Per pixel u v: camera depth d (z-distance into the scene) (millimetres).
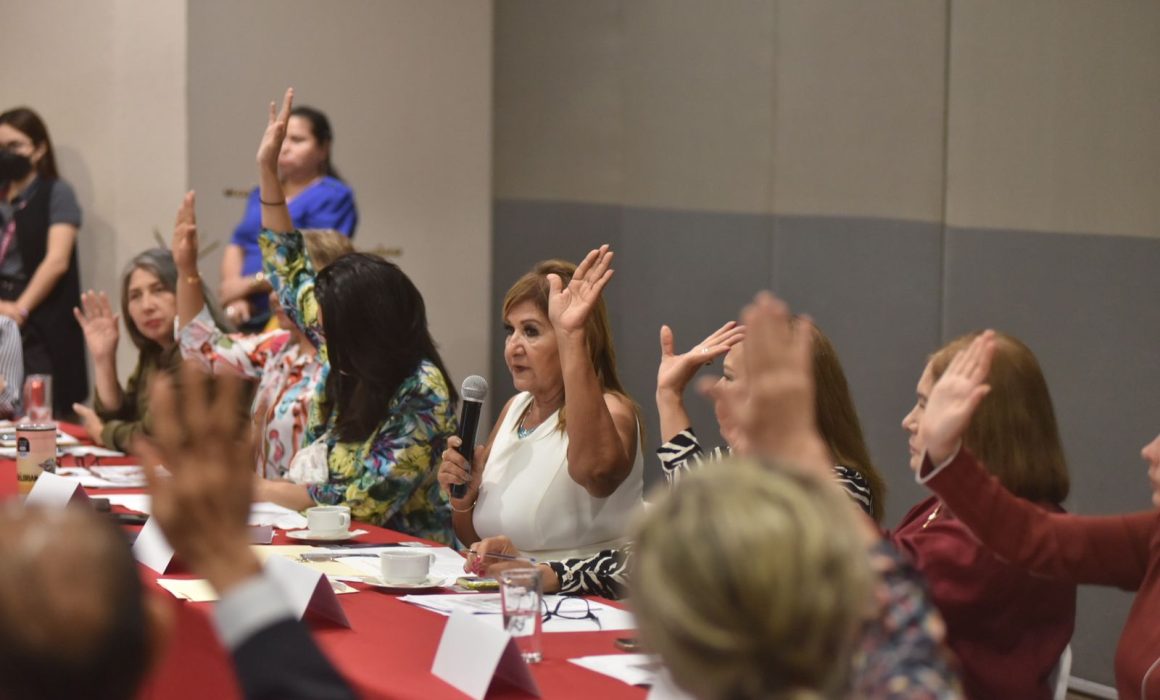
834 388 2906
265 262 4559
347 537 3520
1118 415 4957
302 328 4535
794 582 1141
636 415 3533
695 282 6953
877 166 5934
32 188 7523
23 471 4254
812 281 6266
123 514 3688
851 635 1179
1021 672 2480
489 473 3611
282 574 2695
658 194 7176
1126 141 4914
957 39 5566
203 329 4949
